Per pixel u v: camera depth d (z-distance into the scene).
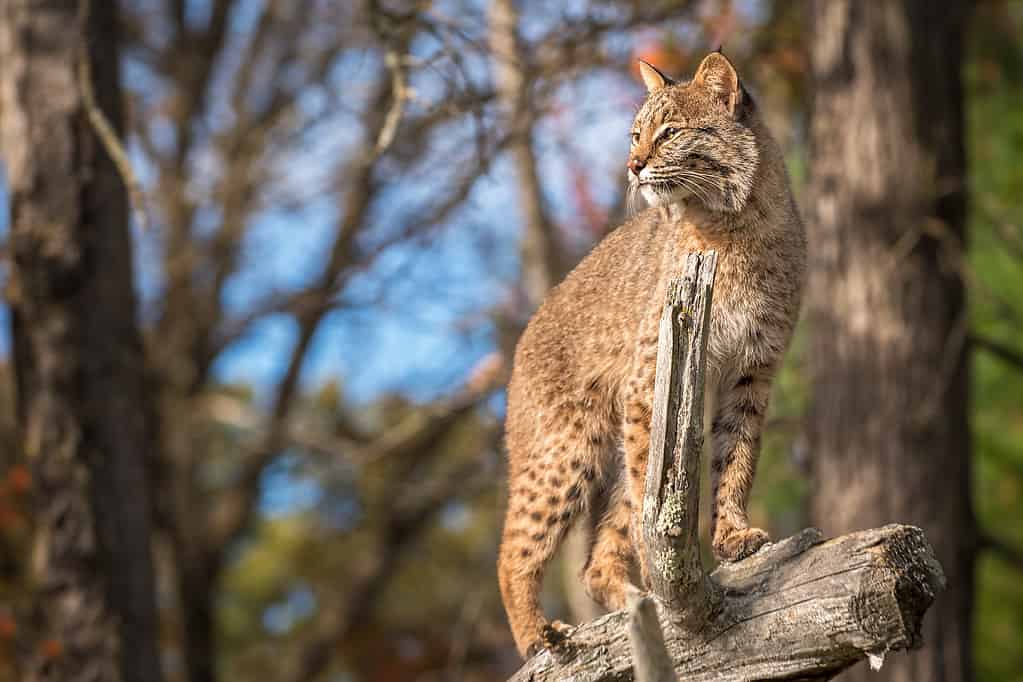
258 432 24.00
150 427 14.23
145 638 12.90
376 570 26.70
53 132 12.80
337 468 25.08
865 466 12.92
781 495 15.43
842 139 13.36
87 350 12.80
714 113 8.45
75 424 12.75
